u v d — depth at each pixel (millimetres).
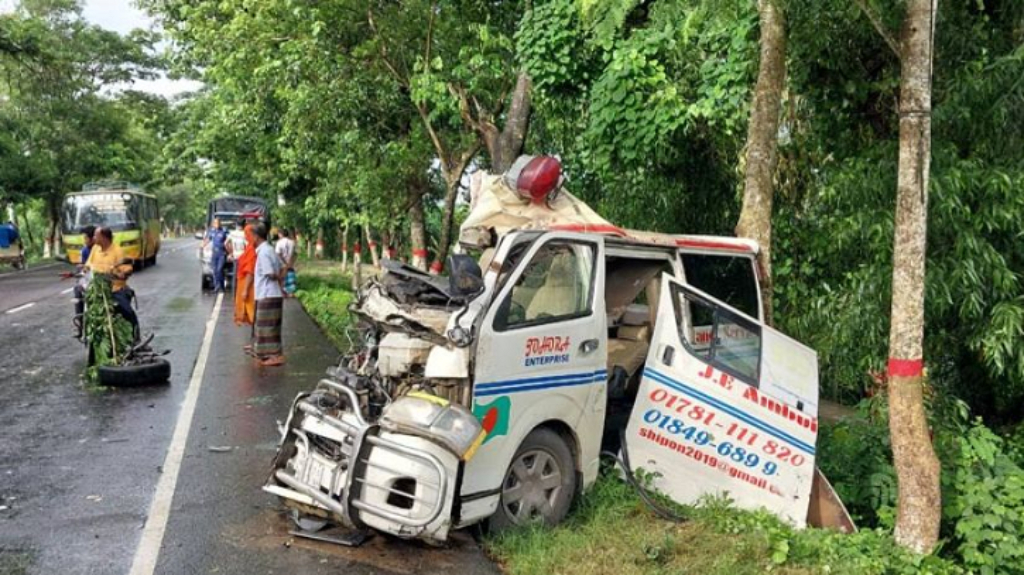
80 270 12469
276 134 17609
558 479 5457
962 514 5902
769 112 7102
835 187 7453
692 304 5969
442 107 11539
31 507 5832
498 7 12367
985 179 6473
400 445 4656
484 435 4871
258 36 12852
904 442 5285
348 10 12141
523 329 5094
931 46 4984
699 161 9977
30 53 33250
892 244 7062
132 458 7043
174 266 36312
